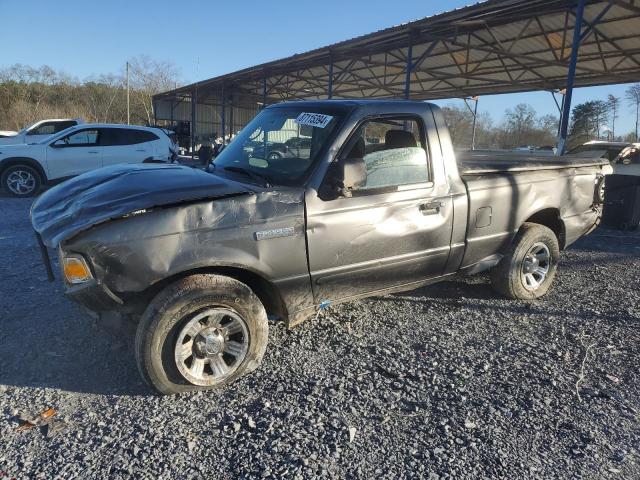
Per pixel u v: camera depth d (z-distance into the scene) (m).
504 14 12.99
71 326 4.24
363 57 19.41
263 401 3.20
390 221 3.90
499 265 5.02
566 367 3.74
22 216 9.57
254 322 3.42
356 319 4.57
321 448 2.75
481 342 4.15
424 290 5.40
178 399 3.22
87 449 2.71
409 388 3.38
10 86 63.25
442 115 4.32
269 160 3.97
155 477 2.51
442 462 2.65
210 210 3.21
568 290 5.57
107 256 2.97
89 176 3.88
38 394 3.23
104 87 70.38
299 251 3.51
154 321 3.07
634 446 2.82
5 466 2.56
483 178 4.54
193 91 32.50
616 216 9.27
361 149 3.85
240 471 2.56
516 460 2.68
